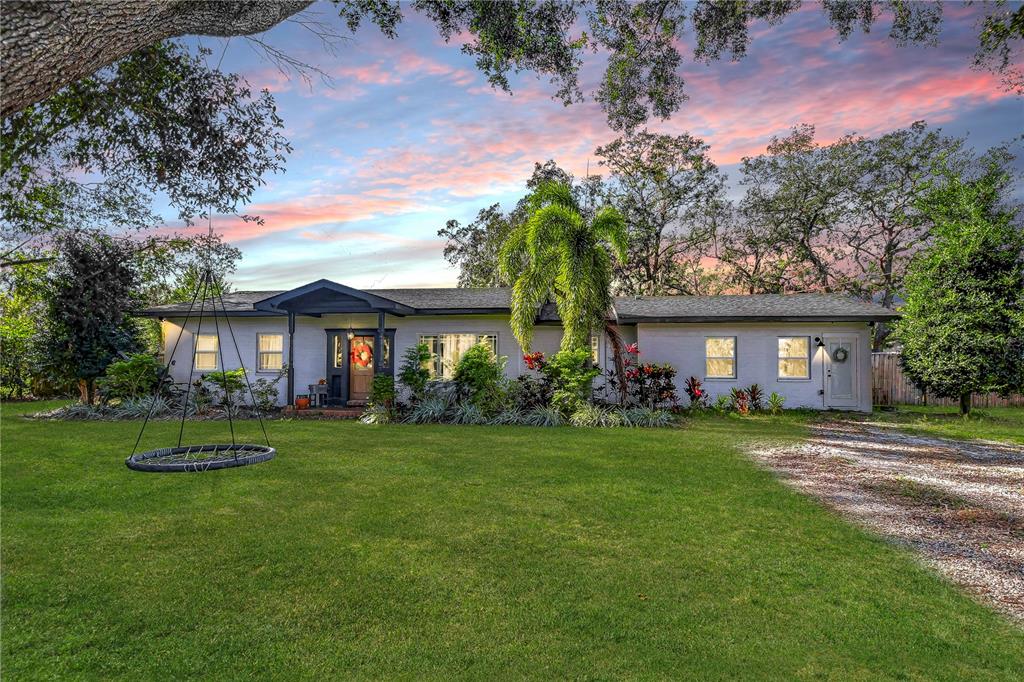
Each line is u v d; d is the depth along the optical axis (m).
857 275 27.27
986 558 4.68
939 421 14.36
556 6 6.79
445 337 17.30
